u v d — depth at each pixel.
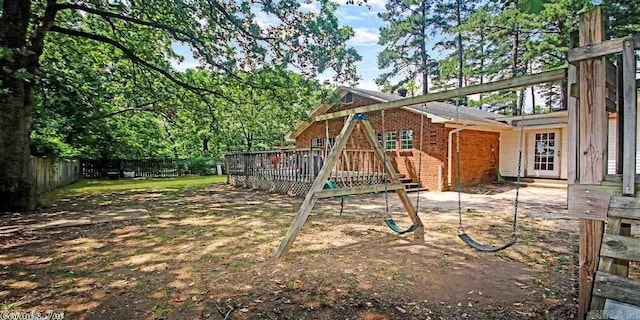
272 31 8.66
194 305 2.85
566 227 6.01
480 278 3.48
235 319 2.61
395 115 13.03
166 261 4.02
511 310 2.77
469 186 12.59
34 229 5.69
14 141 7.43
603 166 2.20
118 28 9.97
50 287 3.21
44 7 8.52
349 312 2.73
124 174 19.16
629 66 2.03
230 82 9.78
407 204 5.33
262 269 3.73
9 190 7.42
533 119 12.51
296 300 2.94
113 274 3.57
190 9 8.34
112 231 5.61
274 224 6.21
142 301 2.92
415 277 3.50
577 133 2.30
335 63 8.99
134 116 18.56
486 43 19.28
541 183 12.46
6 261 3.99
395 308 2.80
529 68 17.89
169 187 13.53
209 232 5.55
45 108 10.88
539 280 3.43
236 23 8.23
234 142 24.36
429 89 26.09
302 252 4.39
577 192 2.29
